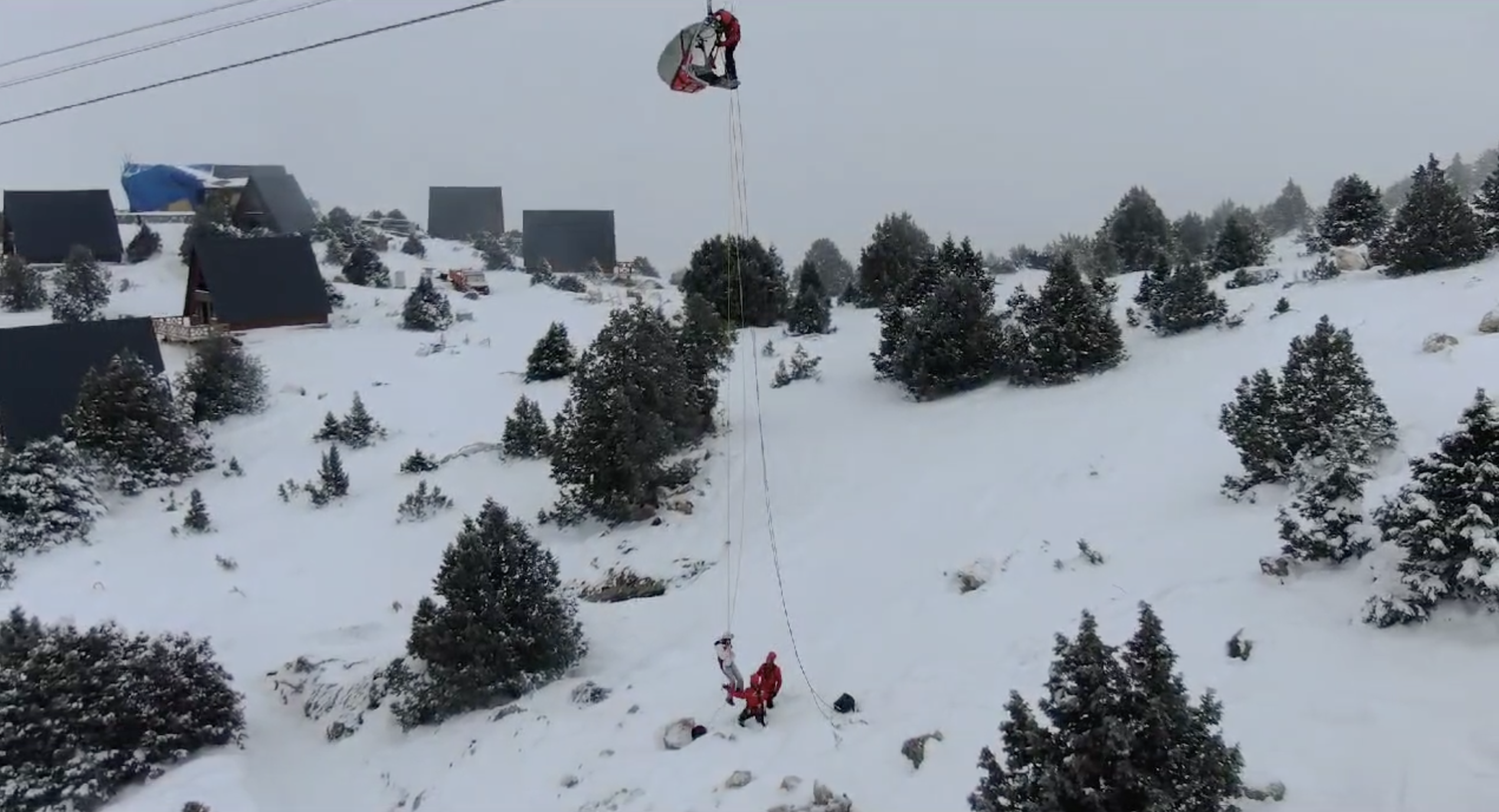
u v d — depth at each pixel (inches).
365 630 880.3
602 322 1993.1
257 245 2003.0
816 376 1352.1
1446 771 384.5
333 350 1800.0
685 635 754.8
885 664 619.2
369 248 2496.3
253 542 1101.1
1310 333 1010.1
